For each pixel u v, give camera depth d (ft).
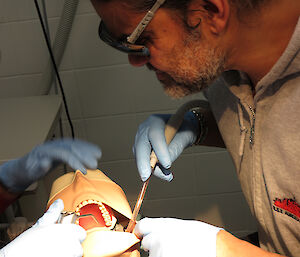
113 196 3.82
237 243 3.07
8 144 4.28
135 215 3.60
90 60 5.74
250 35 2.83
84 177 3.84
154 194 6.75
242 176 3.80
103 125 6.21
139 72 5.84
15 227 4.46
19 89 5.93
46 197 5.26
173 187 6.70
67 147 3.78
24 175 3.40
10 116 4.96
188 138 4.27
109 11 2.70
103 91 5.96
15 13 5.40
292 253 3.34
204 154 6.45
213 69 2.95
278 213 3.24
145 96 6.02
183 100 6.06
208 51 2.85
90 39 5.60
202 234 3.23
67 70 5.80
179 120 4.10
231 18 2.72
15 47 5.63
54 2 5.38
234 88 3.40
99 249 3.18
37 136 4.42
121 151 6.41
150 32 2.78
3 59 5.69
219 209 6.92
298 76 2.86
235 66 3.12
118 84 5.92
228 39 2.83
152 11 2.61
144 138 4.08
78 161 3.81
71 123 6.01
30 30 5.53
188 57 2.87
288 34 2.83
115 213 3.91
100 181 3.98
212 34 2.78
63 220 3.39
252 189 3.54
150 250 3.39
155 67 3.12
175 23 2.70
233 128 3.77
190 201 6.85
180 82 3.12
